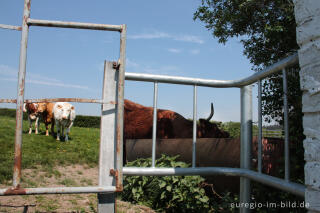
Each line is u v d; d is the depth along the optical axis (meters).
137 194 3.85
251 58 5.23
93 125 25.86
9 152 6.85
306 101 1.16
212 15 5.19
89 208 3.03
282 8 4.07
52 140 10.58
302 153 2.63
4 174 4.74
